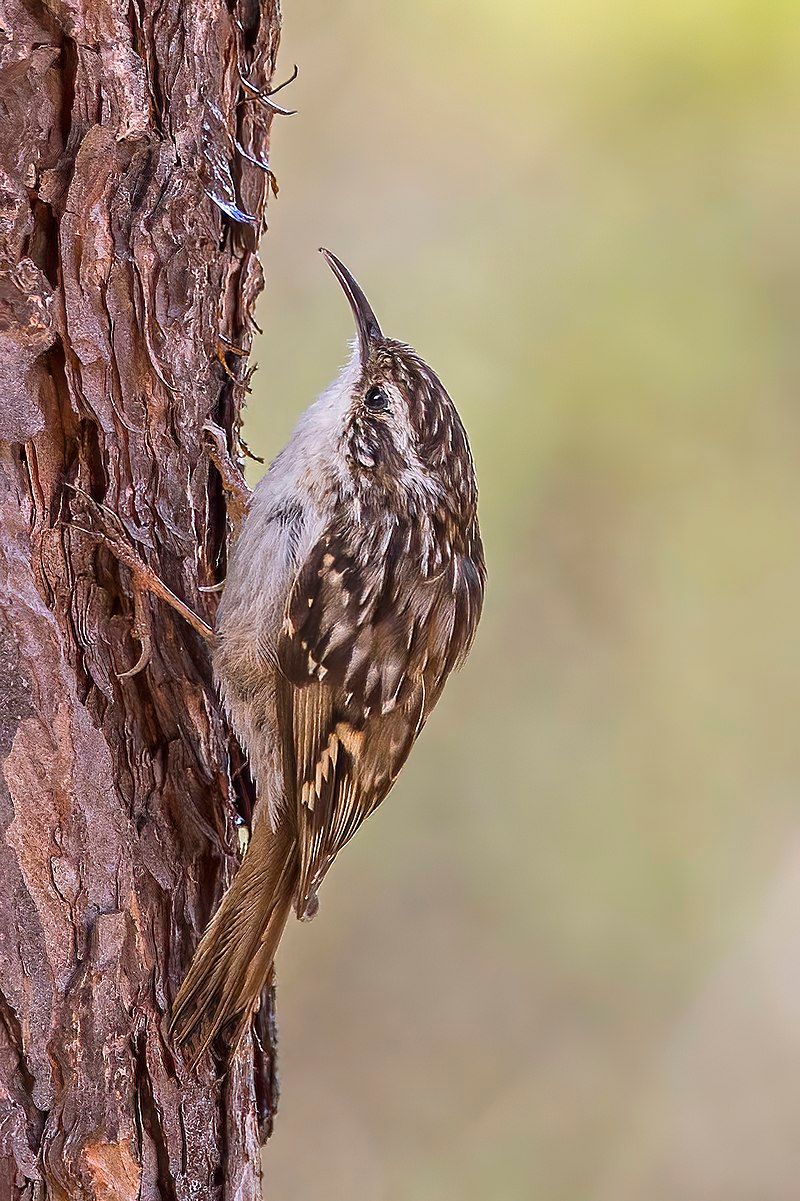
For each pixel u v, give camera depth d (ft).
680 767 41.37
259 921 18.42
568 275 41.37
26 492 16.20
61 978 15.87
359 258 41.37
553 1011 40.11
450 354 40.93
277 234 41.45
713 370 40.78
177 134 17.63
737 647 41.32
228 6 18.88
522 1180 38.52
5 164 15.85
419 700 21.03
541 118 41.83
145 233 17.08
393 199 41.91
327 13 42.06
